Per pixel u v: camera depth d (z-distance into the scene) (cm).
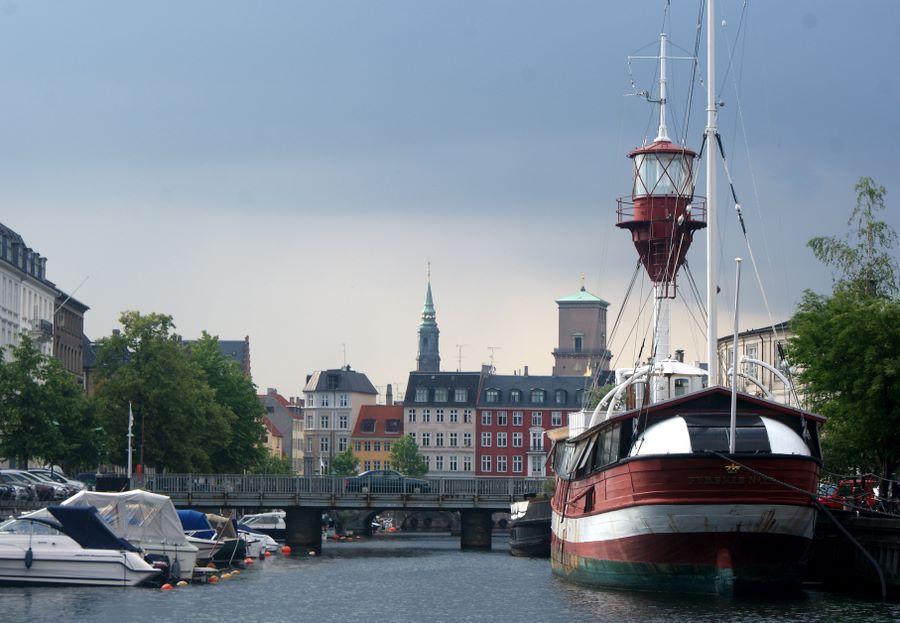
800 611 6700
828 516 7806
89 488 13338
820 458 7238
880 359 8356
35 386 12800
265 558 12494
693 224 9138
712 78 7638
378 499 14338
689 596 7219
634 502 7188
